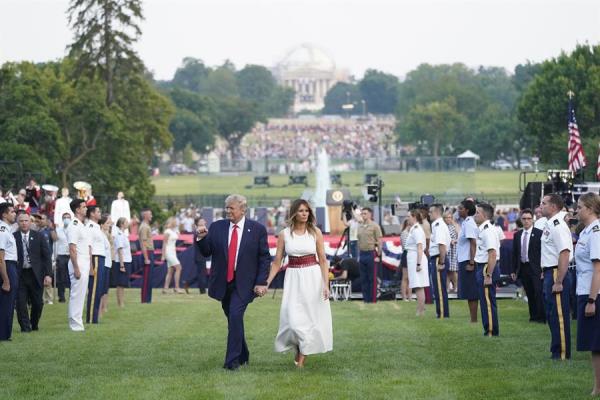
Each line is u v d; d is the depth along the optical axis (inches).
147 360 907.4
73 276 1169.4
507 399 713.6
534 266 1192.8
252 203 3762.3
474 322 1212.5
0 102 3403.1
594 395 725.3
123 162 3880.4
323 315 849.5
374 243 1598.2
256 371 837.8
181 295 1793.8
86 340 1058.1
